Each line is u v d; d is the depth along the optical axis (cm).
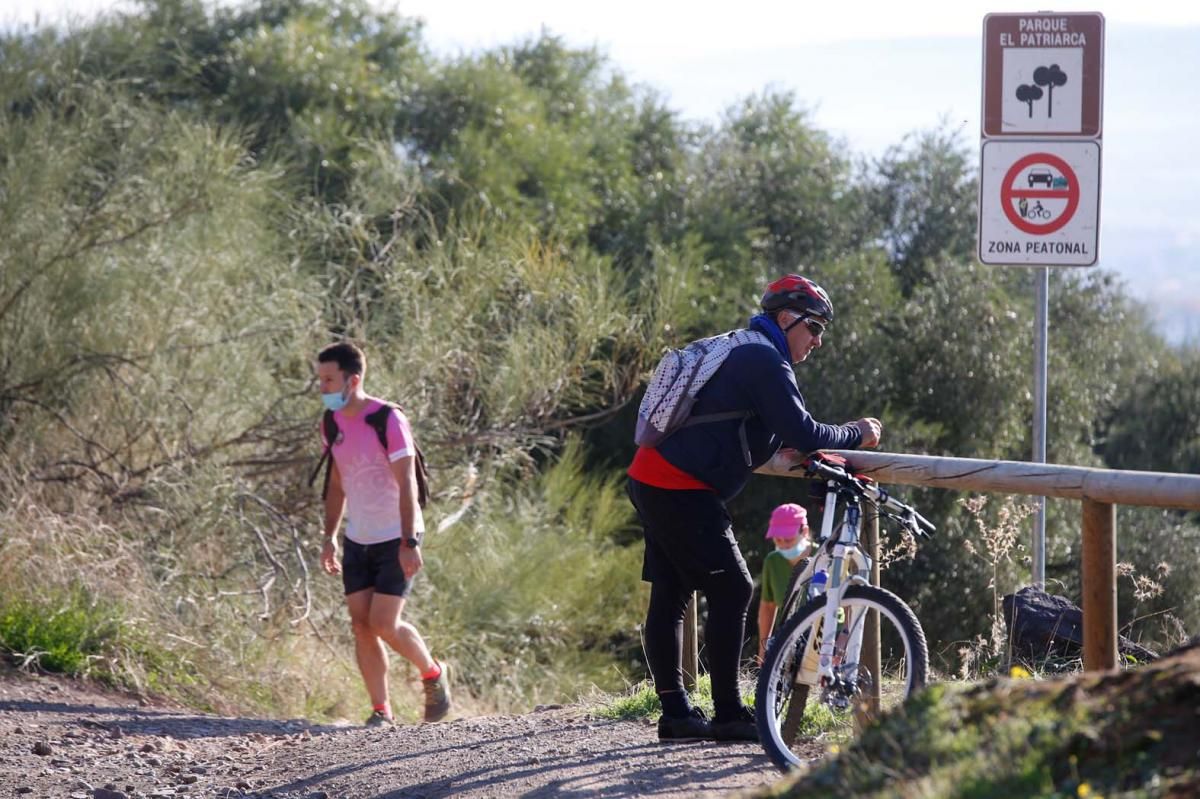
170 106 4241
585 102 5784
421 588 3206
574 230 4731
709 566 1380
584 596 3616
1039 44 1966
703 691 1728
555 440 3609
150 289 3061
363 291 3531
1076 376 4716
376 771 1511
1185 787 800
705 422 1355
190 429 2933
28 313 2908
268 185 3641
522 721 1758
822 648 1262
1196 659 952
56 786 1537
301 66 4738
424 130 4897
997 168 1973
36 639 2247
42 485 2759
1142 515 3903
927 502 3741
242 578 2823
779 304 1385
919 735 983
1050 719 927
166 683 2331
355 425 1966
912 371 4447
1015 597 1838
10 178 2962
